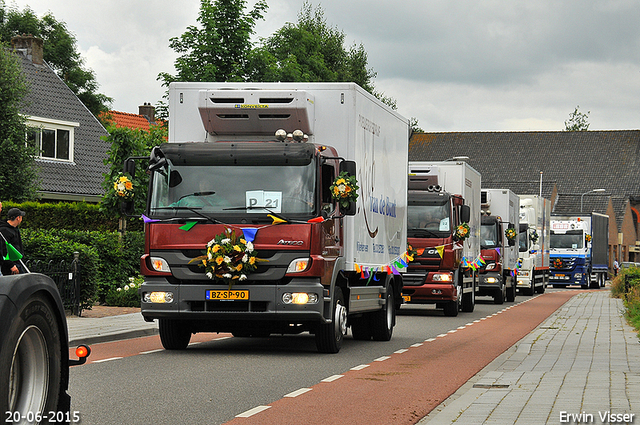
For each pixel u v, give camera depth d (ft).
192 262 51.93
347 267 56.49
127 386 40.60
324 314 53.01
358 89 57.93
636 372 46.57
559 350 60.64
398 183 71.00
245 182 52.60
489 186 358.43
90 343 60.90
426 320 94.94
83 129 167.12
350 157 57.00
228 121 56.85
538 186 350.84
